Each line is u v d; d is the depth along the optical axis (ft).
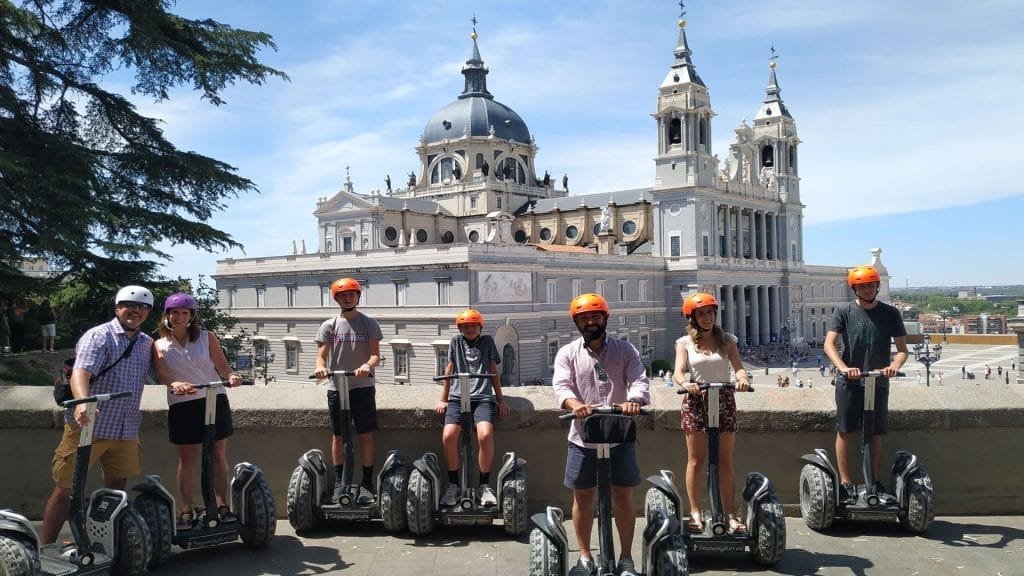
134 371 20.20
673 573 16.40
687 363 21.11
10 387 26.71
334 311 219.82
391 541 22.45
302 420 25.64
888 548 21.34
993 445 24.59
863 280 22.09
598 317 17.51
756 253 321.73
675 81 281.33
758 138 334.24
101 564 17.95
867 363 22.27
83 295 75.00
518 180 344.49
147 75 67.62
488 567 20.43
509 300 204.95
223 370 22.40
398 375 206.59
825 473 22.17
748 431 25.02
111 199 67.36
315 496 22.97
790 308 328.49
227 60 66.90
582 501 17.89
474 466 25.23
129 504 18.95
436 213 312.50
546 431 25.48
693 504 21.06
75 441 19.61
